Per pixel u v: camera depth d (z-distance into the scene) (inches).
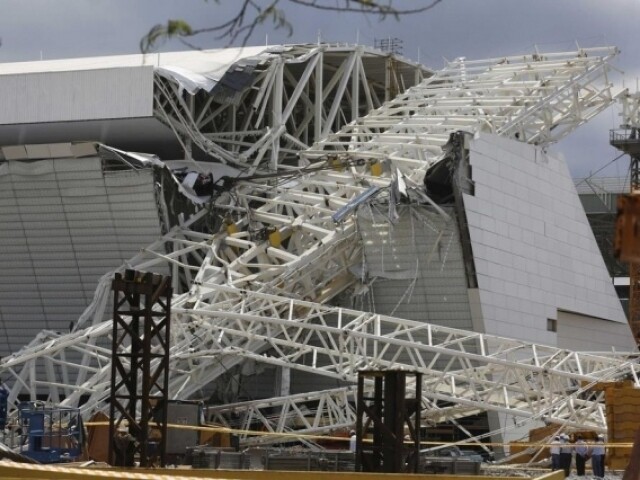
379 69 5027.1
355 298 3949.3
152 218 3971.5
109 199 3969.0
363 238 3843.5
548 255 4264.3
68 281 4156.0
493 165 3996.1
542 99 4330.7
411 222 3804.1
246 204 4116.6
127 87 4148.6
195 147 4466.0
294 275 3774.6
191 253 4094.5
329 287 3914.9
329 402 3329.2
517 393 3494.1
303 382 4010.8
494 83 4586.6
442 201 3858.3
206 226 4168.3
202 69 4352.9
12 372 3385.8
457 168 3818.9
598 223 6860.2
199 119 4375.0
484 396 3348.9
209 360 3472.0
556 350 3280.0
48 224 4074.8
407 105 4643.2
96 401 3230.8
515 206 4099.4
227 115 4571.9
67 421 2704.2
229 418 3624.5
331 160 4180.6
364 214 3809.1
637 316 6200.8
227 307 3567.9
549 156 4343.0
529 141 4350.4
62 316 4207.7
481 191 3907.5
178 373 3472.0
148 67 4141.2
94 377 3299.7
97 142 3897.6
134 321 2224.4
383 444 2100.1
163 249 4035.4
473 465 2319.1
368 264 3875.5
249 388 3988.7
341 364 3292.3
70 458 2422.5
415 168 4050.2
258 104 4441.4
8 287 4217.5
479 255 3860.7
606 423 2992.1
